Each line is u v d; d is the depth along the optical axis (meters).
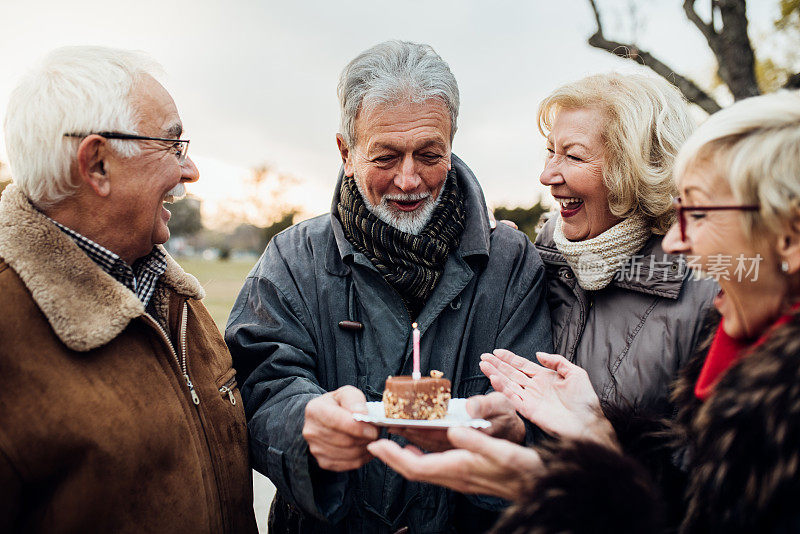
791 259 0.98
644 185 1.54
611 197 1.59
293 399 1.50
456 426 1.18
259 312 1.73
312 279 1.77
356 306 1.75
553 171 1.65
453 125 1.73
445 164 1.72
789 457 0.87
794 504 0.87
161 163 1.39
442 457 1.14
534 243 2.00
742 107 1.04
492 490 1.15
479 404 1.35
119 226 1.37
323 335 1.73
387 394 1.37
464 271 1.72
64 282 1.23
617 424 1.32
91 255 1.36
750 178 0.99
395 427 1.31
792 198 0.95
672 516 1.17
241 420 1.58
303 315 1.73
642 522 0.96
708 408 1.01
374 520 1.58
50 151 1.26
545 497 0.99
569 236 1.71
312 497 1.42
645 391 1.49
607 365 1.56
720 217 1.03
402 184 1.64
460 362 1.70
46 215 1.33
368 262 1.69
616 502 0.96
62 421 1.20
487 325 1.74
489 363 1.55
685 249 1.13
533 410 1.37
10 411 1.17
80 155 1.27
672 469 1.22
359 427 1.25
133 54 1.42
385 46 1.67
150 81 1.39
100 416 1.23
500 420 1.39
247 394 1.67
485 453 1.11
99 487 1.23
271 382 1.60
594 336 1.63
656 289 1.54
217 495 1.44
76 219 1.34
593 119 1.57
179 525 1.32
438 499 1.59
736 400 0.94
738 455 0.93
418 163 1.67
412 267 1.67
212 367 1.56
